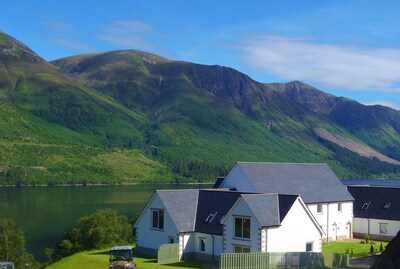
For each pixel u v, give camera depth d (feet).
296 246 197.67
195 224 209.67
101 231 282.15
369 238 258.78
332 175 278.67
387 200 278.67
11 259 334.24
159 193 213.87
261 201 196.03
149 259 205.57
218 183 268.41
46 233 424.87
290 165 266.98
